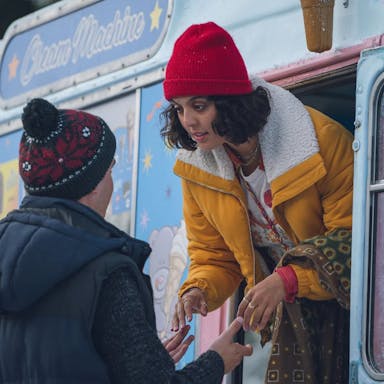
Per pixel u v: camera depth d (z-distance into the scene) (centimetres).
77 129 328
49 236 316
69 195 328
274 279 379
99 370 306
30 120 325
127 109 528
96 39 557
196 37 387
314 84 429
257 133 396
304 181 391
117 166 532
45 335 311
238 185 412
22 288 312
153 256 499
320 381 404
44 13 605
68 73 574
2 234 325
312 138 394
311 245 385
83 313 309
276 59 442
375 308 381
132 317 307
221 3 475
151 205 504
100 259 314
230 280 431
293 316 397
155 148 506
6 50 631
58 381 308
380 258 382
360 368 379
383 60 387
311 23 409
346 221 393
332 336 405
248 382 464
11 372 317
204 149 397
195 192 423
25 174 330
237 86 384
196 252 434
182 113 394
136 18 530
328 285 380
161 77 505
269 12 448
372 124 388
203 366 324
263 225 417
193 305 416
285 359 404
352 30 409
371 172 386
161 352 309
